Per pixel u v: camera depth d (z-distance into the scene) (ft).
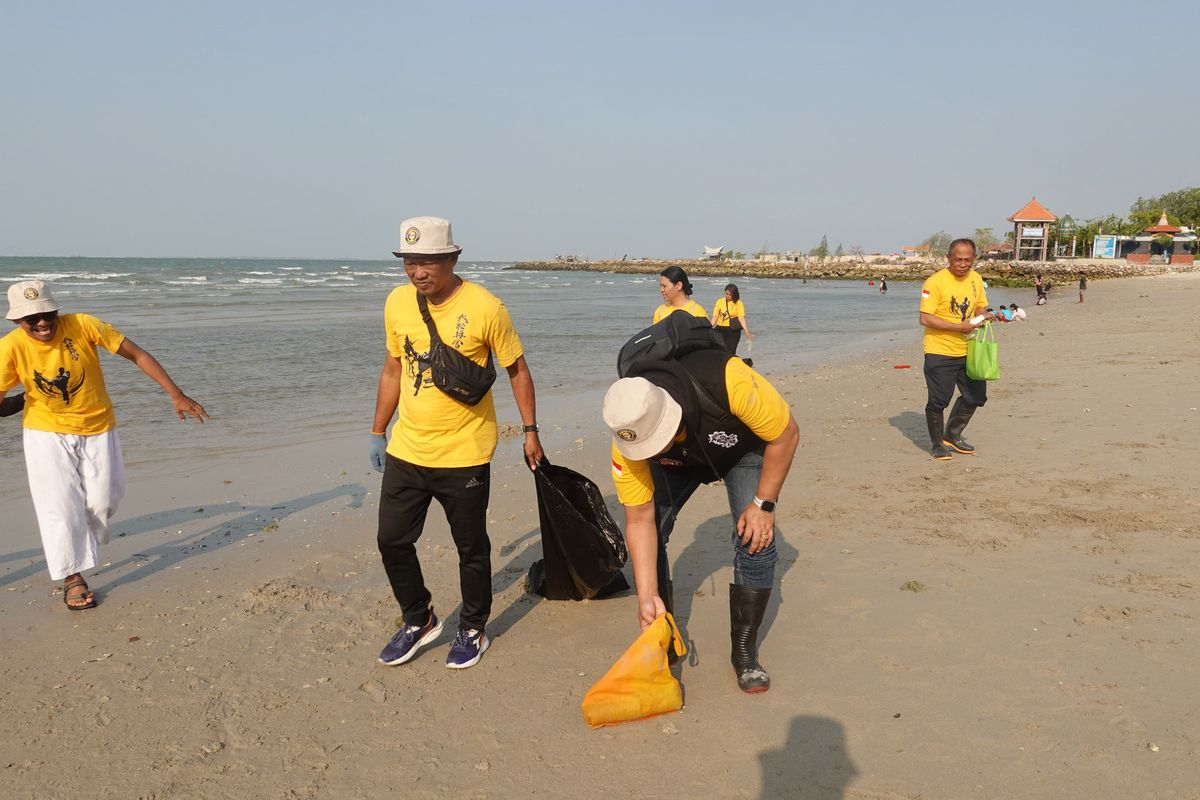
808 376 46.11
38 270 274.57
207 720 10.94
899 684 11.21
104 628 13.89
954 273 22.35
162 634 13.61
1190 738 9.68
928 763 9.50
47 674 12.28
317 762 9.98
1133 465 21.11
